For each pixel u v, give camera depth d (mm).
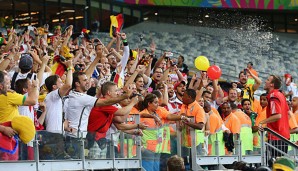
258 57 45156
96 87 15602
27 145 12164
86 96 13531
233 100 18797
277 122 17375
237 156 17156
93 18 44062
